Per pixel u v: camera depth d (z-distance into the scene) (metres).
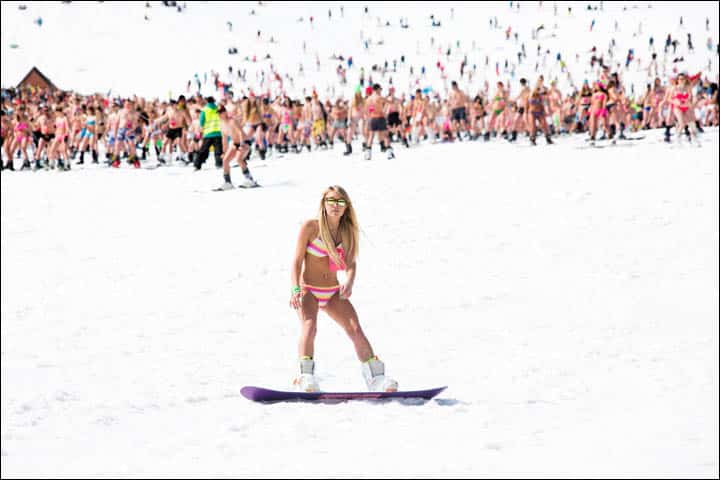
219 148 34.56
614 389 9.05
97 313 13.81
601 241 18.89
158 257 18.38
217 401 8.66
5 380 9.72
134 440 6.98
